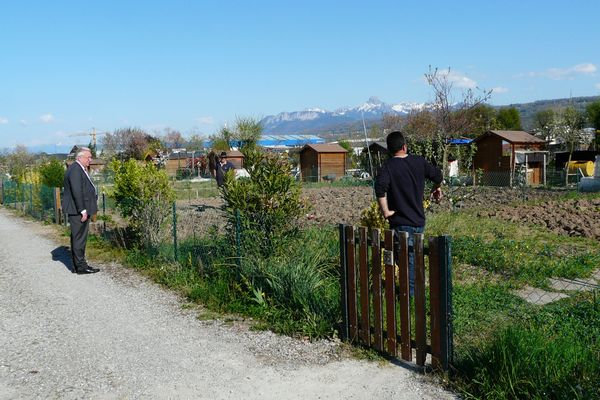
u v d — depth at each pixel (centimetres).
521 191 2486
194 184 3744
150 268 944
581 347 468
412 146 1276
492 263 874
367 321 536
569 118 4597
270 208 773
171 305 734
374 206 771
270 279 688
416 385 462
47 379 505
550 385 412
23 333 639
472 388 443
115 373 515
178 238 975
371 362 515
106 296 795
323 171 4450
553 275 827
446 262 452
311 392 462
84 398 464
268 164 796
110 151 6325
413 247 481
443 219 1277
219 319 665
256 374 501
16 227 1691
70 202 940
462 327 581
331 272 720
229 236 796
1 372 523
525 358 433
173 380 495
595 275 835
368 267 531
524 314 623
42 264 1055
